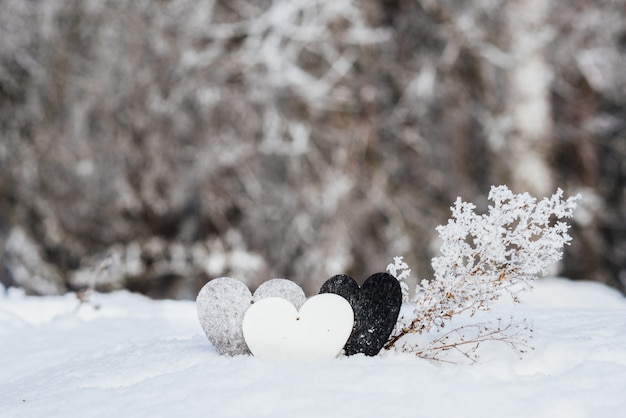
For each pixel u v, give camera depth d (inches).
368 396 135.6
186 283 743.7
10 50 686.5
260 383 143.9
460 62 724.7
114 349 211.6
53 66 689.0
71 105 689.0
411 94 691.4
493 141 707.4
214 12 709.9
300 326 160.9
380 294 162.2
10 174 703.7
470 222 166.4
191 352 177.0
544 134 701.9
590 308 224.7
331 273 689.0
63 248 728.3
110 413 138.1
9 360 225.8
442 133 741.9
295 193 707.4
